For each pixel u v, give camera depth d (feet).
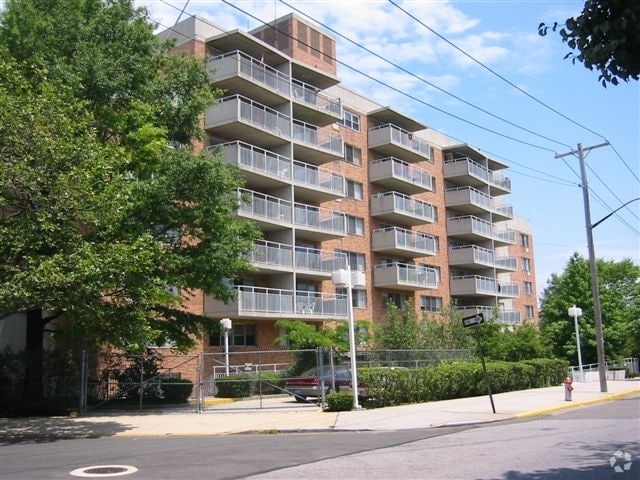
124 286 50.37
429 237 152.66
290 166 115.85
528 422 53.42
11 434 51.21
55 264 45.16
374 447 38.75
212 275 69.62
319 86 134.41
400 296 150.41
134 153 64.95
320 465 31.99
